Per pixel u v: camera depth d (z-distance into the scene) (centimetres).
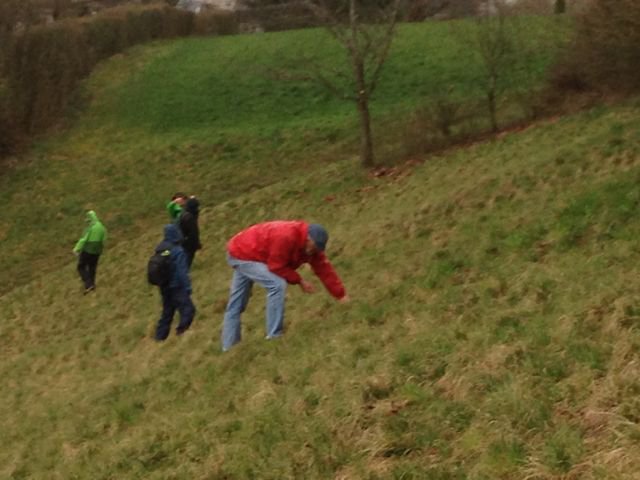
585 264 902
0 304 2095
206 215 2288
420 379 705
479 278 1012
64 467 812
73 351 1452
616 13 1945
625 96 2016
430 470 554
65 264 2419
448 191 1597
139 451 756
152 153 3078
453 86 3073
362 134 2284
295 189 2273
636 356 616
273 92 3378
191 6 5853
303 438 655
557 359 656
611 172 1272
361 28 2333
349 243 1491
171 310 1277
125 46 4047
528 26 2917
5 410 1222
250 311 1218
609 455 499
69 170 3081
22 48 3581
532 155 1652
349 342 875
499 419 586
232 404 797
